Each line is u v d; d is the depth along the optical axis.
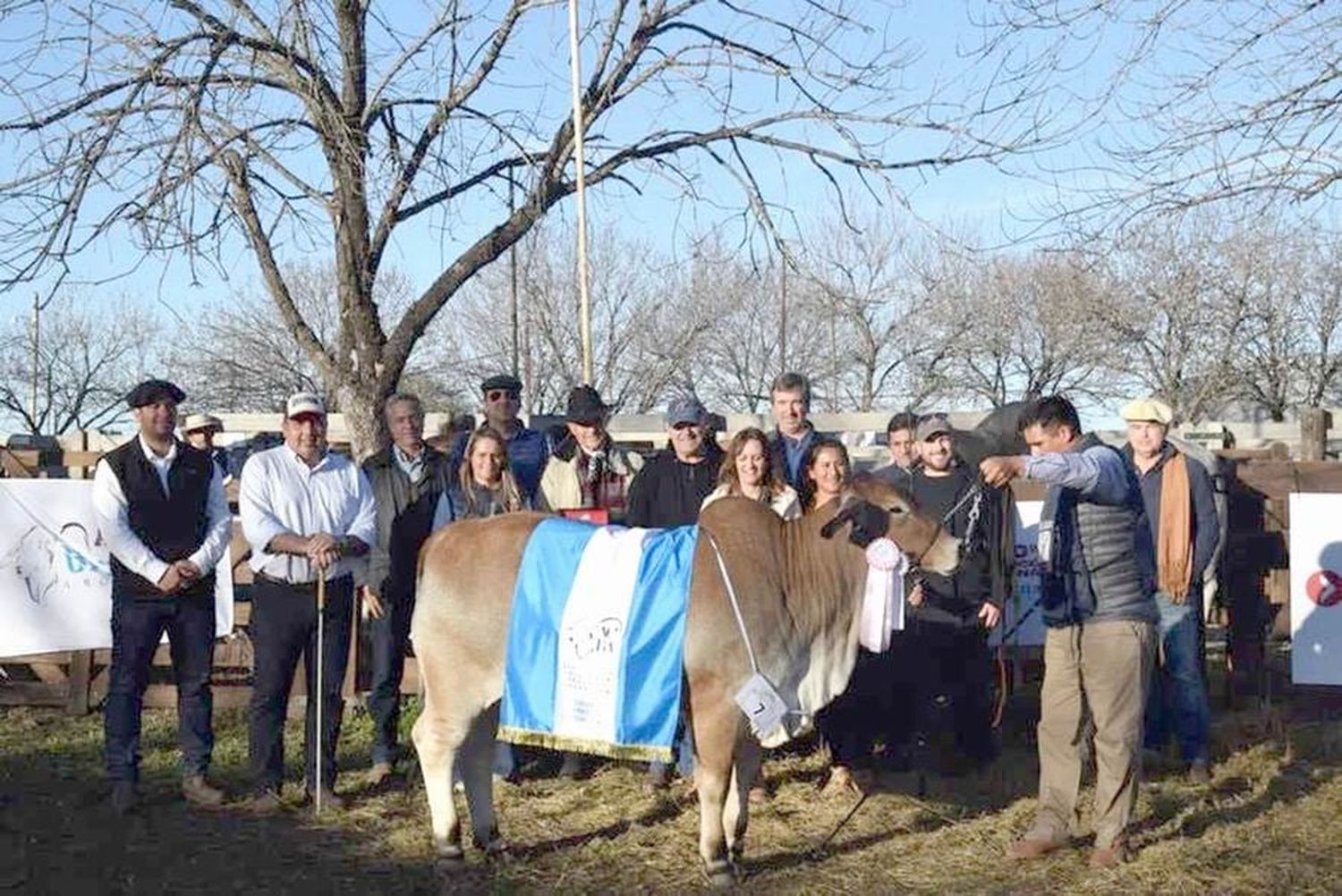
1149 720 8.20
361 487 7.41
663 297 29.83
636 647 5.89
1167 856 6.43
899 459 8.04
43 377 36.50
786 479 7.46
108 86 10.50
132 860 6.59
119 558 7.13
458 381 32.78
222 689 9.52
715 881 6.10
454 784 7.22
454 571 6.24
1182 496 7.85
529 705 6.03
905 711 7.95
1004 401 27.17
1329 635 9.05
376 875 6.43
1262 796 7.43
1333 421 13.11
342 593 7.31
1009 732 8.82
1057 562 6.37
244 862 6.58
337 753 8.36
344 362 11.70
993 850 6.67
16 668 10.35
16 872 6.41
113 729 7.23
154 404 7.14
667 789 7.67
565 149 11.73
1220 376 21.33
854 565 6.21
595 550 6.08
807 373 29.55
